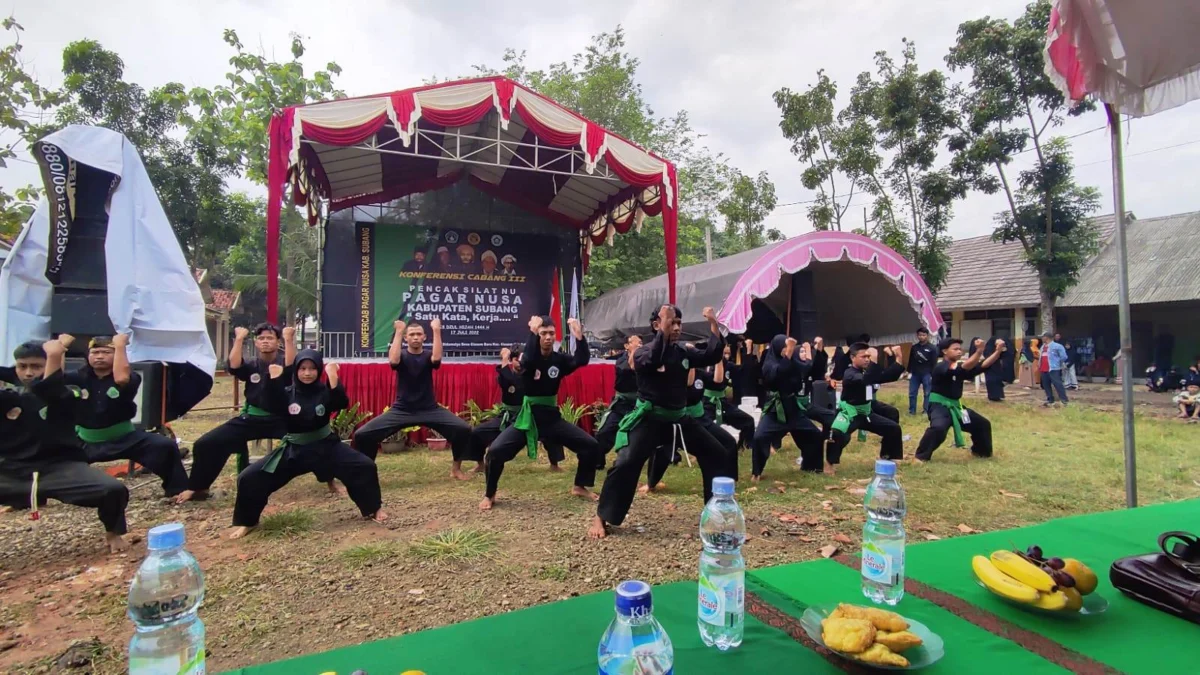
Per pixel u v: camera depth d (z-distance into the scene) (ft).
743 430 23.29
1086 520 9.79
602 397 29.04
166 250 22.40
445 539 13.85
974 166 45.62
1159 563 6.87
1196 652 5.66
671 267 28.48
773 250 30.42
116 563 13.26
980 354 23.21
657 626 4.70
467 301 35.27
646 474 21.39
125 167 21.58
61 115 46.39
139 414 21.01
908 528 15.16
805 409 21.75
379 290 33.78
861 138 47.34
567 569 12.22
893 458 22.93
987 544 8.68
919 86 46.42
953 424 23.48
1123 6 9.95
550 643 6.16
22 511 17.15
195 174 52.37
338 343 33.09
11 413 13.32
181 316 22.47
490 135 31.40
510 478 20.93
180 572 5.18
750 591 7.26
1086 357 66.59
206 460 17.81
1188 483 20.10
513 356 21.26
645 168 27.96
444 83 24.64
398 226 34.40
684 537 14.34
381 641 6.26
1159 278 61.77
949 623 6.25
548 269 37.04
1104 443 27.86
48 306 21.80
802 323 36.99
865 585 7.02
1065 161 48.60
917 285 33.71
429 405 20.49
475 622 6.64
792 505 17.33
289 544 13.96
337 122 23.24
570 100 56.13
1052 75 11.66
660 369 14.01
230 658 8.91
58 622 10.37
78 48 46.88
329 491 18.80
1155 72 10.85
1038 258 50.75
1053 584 6.36
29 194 38.99
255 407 18.30
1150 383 57.26
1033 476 20.84
